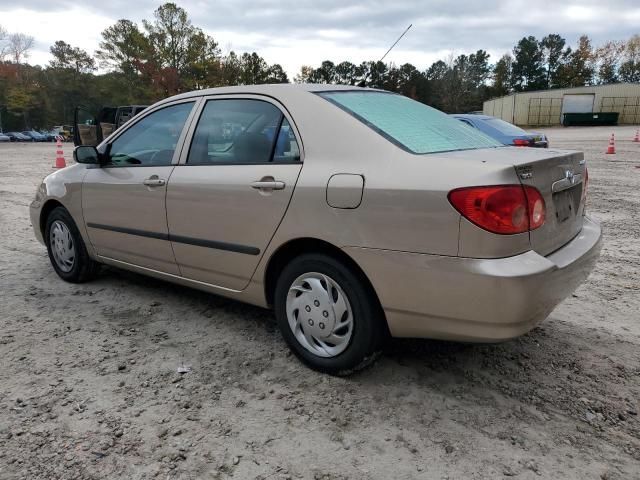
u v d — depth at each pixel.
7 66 76.31
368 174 2.57
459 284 2.33
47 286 4.43
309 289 2.90
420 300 2.46
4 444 2.34
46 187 4.51
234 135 3.23
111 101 61.41
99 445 2.34
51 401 2.67
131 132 3.95
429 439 2.38
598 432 2.44
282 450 2.31
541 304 2.34
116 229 3.91
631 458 2.26
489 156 2.57
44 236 4.66
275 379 2.90
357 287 2.68
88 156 3.94
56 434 2.41
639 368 3.02
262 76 66.00
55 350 3.24
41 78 81.44
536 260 2.33
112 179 3.88
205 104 3.47
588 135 35.47
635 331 3.50
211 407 2.63
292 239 2.84
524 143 10.80
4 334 3.46
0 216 7.82
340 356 2.82
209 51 57.38
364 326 2.70
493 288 2.25
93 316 3.77
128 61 56.50
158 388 2.81
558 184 2.62
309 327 2.92
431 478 2.14
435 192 2.35
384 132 2.72
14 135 59.50
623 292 4.24
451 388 2.81
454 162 2.41
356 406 2.64
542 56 97.94
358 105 3.02
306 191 2.74
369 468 2.20
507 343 3.33
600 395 2.74
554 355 3.17
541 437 2.40
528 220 2.36
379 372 2.97
